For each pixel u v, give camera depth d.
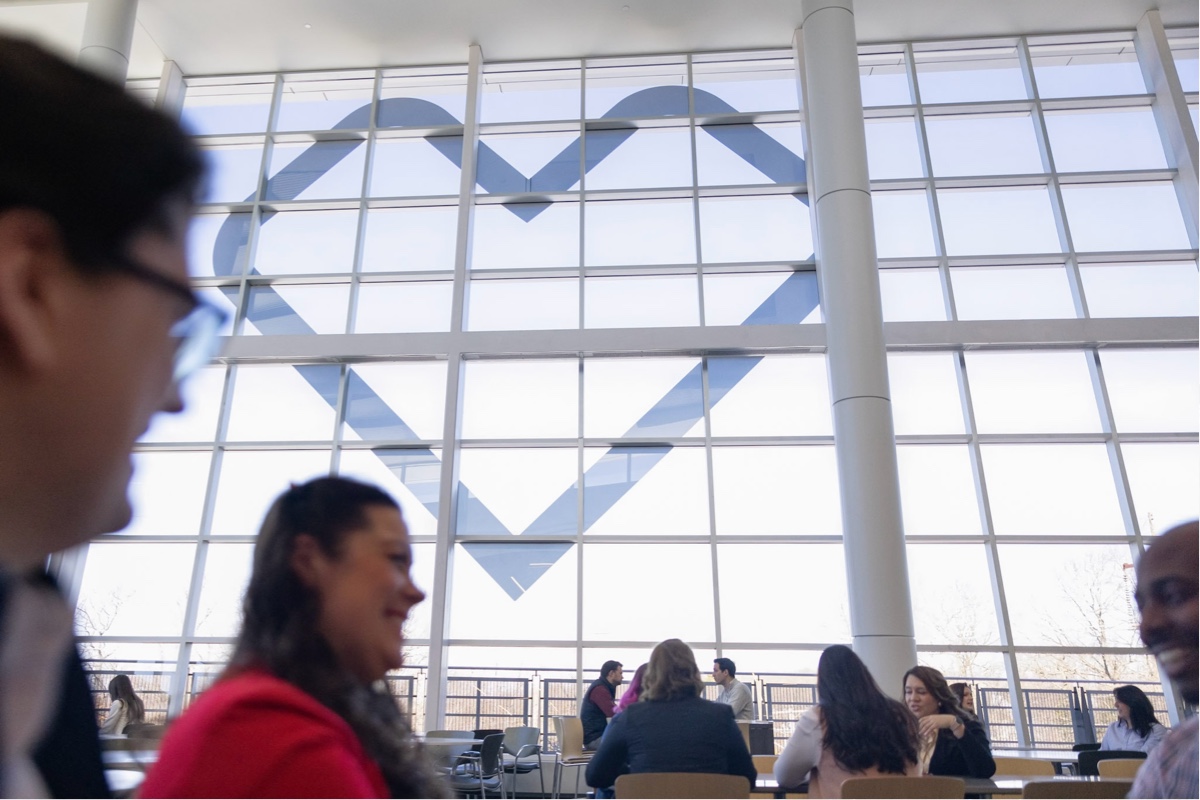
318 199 9.99
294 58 10.45
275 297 9.70
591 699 6.46
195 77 10.72
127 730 3.96
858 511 7.28
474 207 9.90
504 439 9.02
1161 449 8.59
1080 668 8.05
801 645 8.27
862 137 8.26
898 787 2.79
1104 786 3.06
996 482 8.62
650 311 9.38
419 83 10.62
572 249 9.66
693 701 3.11
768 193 9.78
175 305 0.33
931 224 9.54
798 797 3.85
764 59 10.41
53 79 0.30
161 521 8.95
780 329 9.00
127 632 8.62
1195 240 9.09
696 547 8.64
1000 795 4.11
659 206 9.80
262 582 0.92
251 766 0.70
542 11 9.80
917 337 8.89
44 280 0.29
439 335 9.17
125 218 0.31
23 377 0.29
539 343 9.08
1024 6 9.69
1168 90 9.48
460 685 8.36
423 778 0.94
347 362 9.39
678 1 9.64
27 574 0.30
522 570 8.67
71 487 0.31
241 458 9.18
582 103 10.31
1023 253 9.24
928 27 10.00
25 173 0.29
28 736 0.28
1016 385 8.91
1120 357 8.93
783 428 8.91
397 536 0.97
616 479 8.90
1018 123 9.88
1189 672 1.02
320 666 0.87
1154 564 1.05
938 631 8.27
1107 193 9.45
